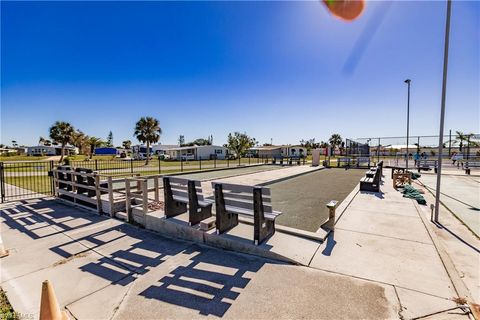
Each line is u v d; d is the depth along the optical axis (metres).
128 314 2.62
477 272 3.39
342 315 2.54
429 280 3.12
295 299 2.81
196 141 80.25
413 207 6.68
